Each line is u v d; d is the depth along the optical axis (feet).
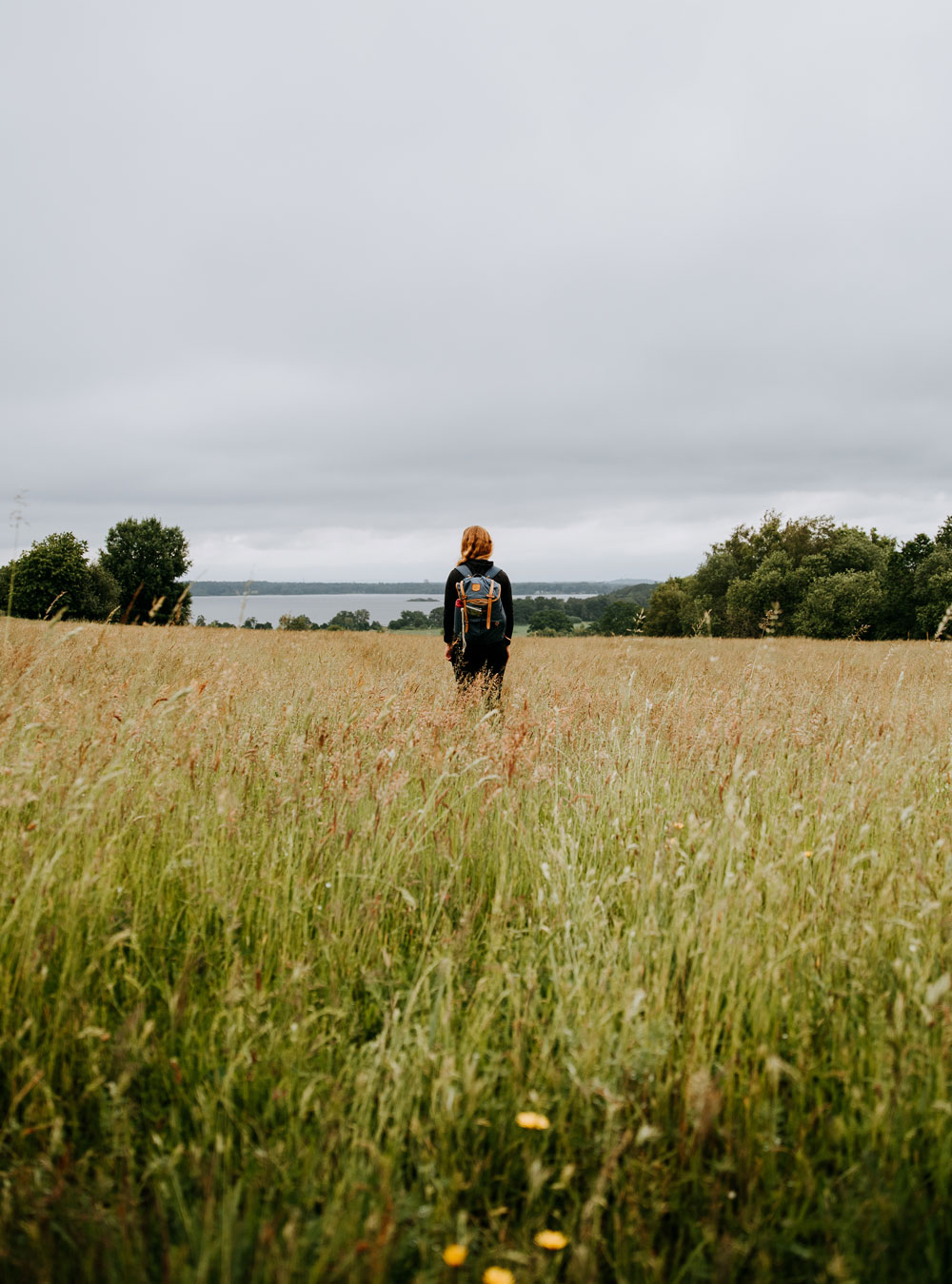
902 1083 5.47
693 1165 5.15
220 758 11.54
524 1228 4.70
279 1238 4.53
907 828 9.89
